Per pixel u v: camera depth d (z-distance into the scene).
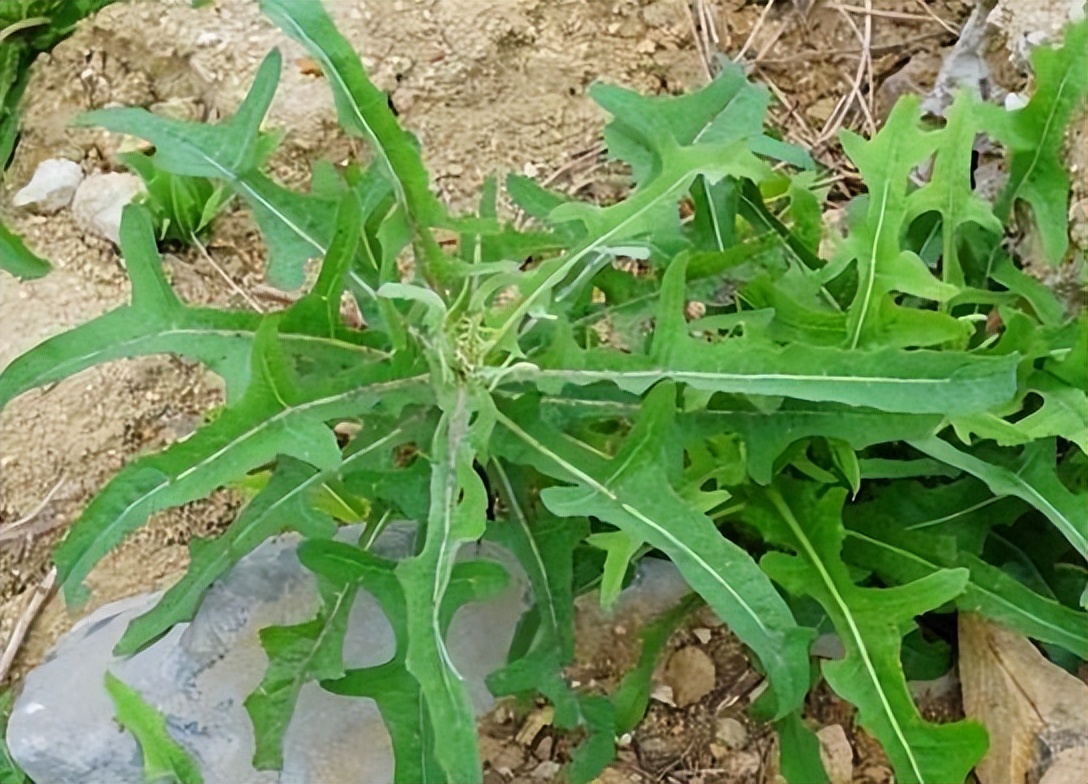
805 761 0.48
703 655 0.54
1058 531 0.54
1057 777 0.47
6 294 0.69
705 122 0.57
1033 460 0.50
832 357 0.45
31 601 0.62
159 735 0.48
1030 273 0.57
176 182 0.69
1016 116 0.54
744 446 0.49
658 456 0.45
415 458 0.53
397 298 0.49
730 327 0.52
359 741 0.52
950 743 0.45
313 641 0.48
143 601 0.58
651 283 0.54
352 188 0.51
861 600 0.47
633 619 0.54
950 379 0.44
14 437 0.65
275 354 0.44
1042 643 0.53
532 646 0.51
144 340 0.47
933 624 0.55
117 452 0.66
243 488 0.58
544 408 0.49
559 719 0.49
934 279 0.48
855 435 0.47
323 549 0.46
